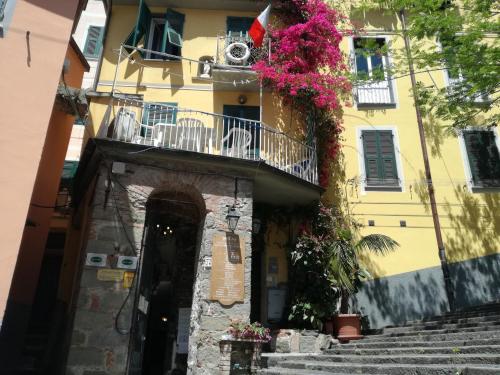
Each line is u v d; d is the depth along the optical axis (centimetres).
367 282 1041
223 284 785
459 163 1170
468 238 1098
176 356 931
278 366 732
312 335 854
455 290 1048
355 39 1303
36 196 1009
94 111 1078
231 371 722
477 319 711
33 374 929
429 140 1191
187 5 1275
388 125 1204
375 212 1112
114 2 1259
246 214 853
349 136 1190
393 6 966
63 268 1054
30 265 978
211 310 763
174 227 1052
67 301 1014
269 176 907
